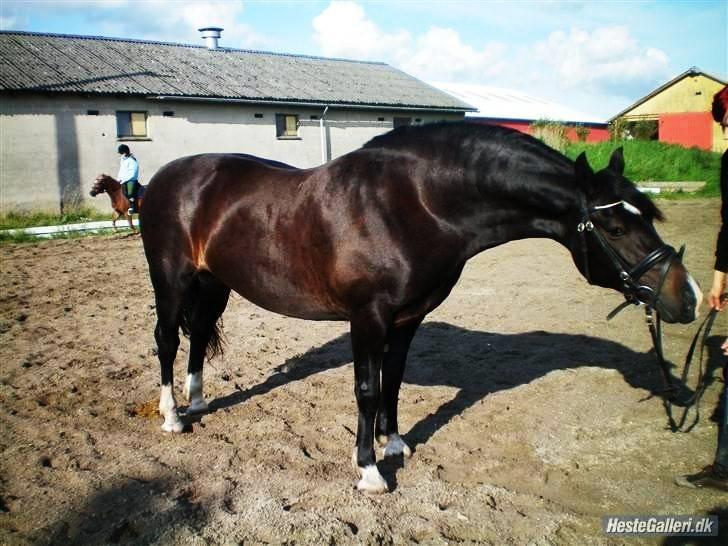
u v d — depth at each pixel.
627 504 2.90
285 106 20.23
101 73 17.39
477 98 36.88
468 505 2.89
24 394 4.35
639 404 3.98
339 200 3.01
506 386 4.37
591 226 2.74
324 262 3.06
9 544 2.65
